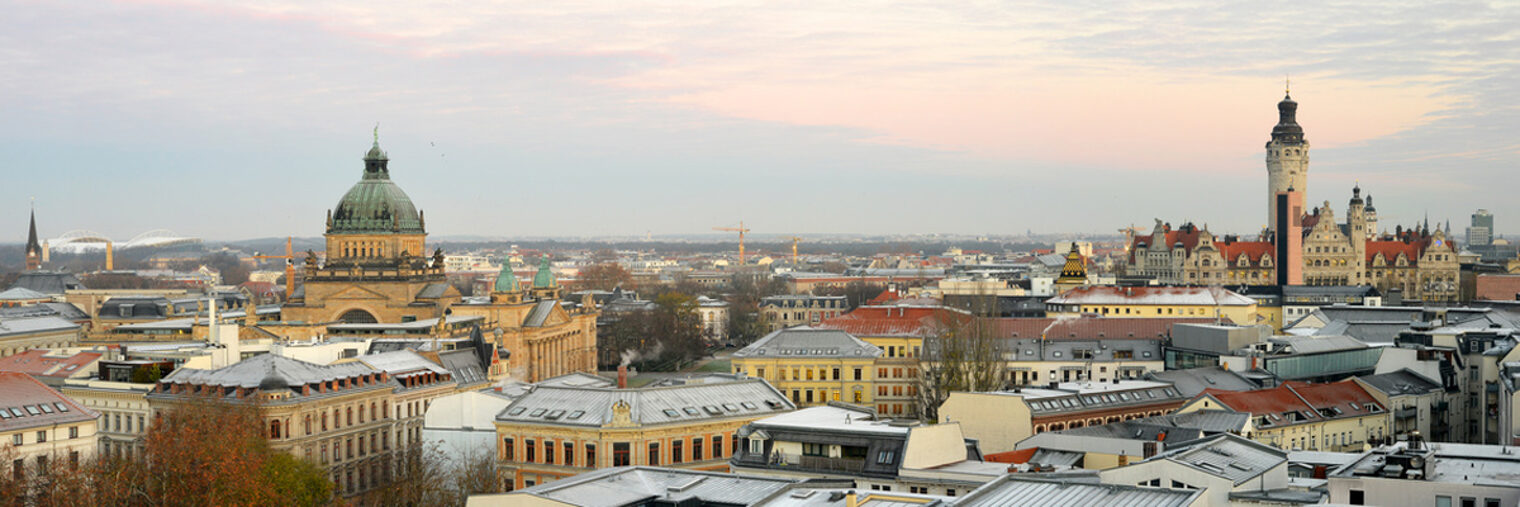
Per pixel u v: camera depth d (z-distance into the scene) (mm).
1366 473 126500
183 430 182750
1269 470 140125
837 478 160500
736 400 199125
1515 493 117938
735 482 142125
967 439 179000
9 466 187625
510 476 190750
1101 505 114688
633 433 184500
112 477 176375
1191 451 143500
